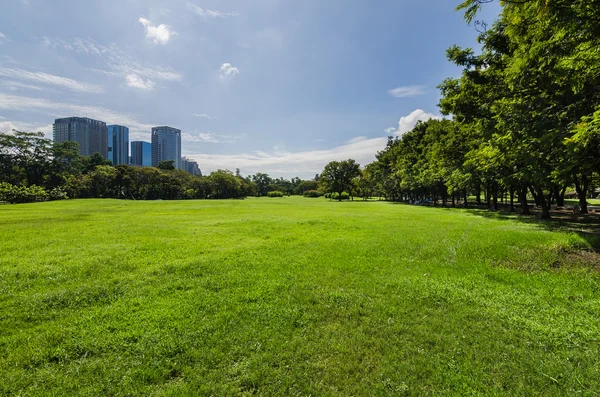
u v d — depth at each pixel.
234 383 2.92
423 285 5.58
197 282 5.87
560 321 4.08
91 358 3.34
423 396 2.74
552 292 5.20
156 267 6.84
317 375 3.04
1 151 56.69
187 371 3.10
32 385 2.90
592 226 13.73
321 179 78.56
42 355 3.35
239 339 3.69
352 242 9.93
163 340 3.65
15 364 3.21
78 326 4.04
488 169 19.23
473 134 20.95
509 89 12.52
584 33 5.87
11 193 42.09
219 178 83.50
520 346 3.51
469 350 3.43
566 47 6.84
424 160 39.59
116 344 3.58
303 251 8.60
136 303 4.85
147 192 72.19
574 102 9.88
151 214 21.31
